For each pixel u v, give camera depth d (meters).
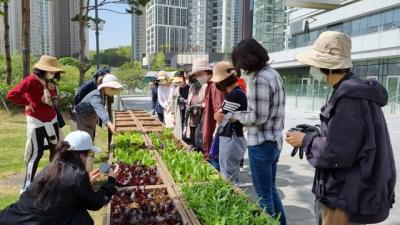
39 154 4.88
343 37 2.22
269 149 3.29
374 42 26.02
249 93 3.26
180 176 3.80
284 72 40.12
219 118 3.92
